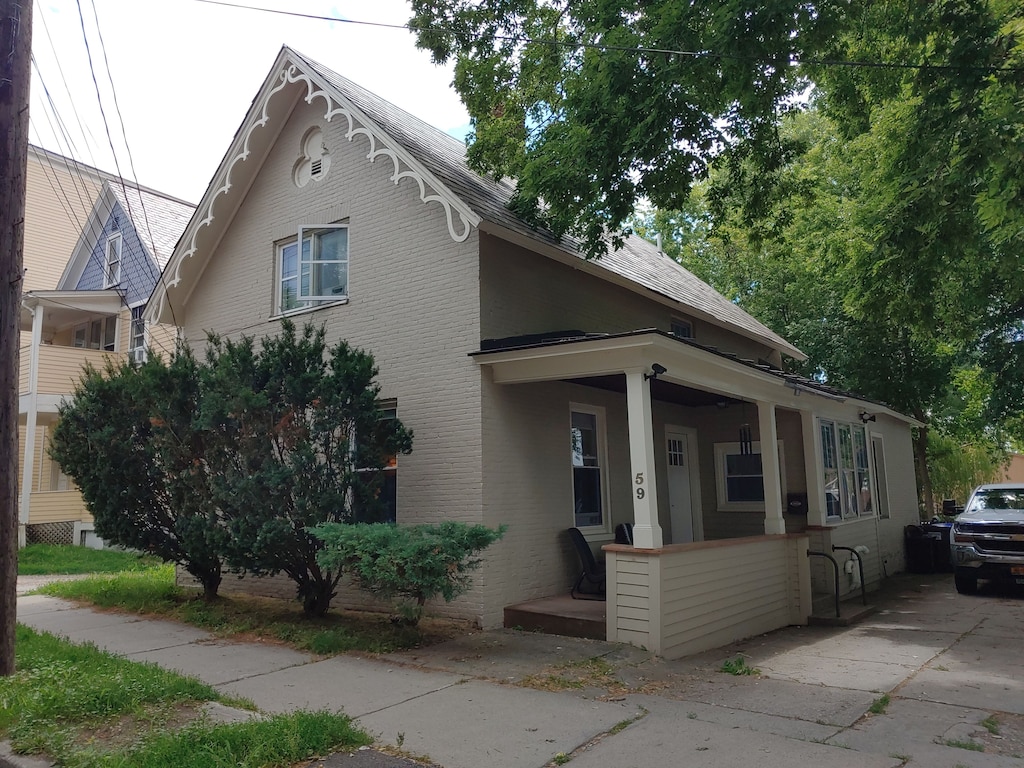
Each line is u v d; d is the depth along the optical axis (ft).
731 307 60.75
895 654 28.37
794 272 74.90
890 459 60.18
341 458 28.55
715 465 47.14
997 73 28.50
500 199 37.37
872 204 37.86
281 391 28.53
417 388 32.89
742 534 45.47
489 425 31.09
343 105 35.94
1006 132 27.71
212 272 42.88
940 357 65.16
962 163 28.60
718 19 27.32
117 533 33.55
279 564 29.25
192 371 31.14
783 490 44.39
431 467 31.83
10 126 22.41
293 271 39.34
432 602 30.91
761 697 21.31
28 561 54.24
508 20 36.86
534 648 26.09
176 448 30.32
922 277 35.22
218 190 40.83
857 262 38.58
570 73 35.19
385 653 25.43
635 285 39.47
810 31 28.30
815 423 43.75
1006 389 61.36
